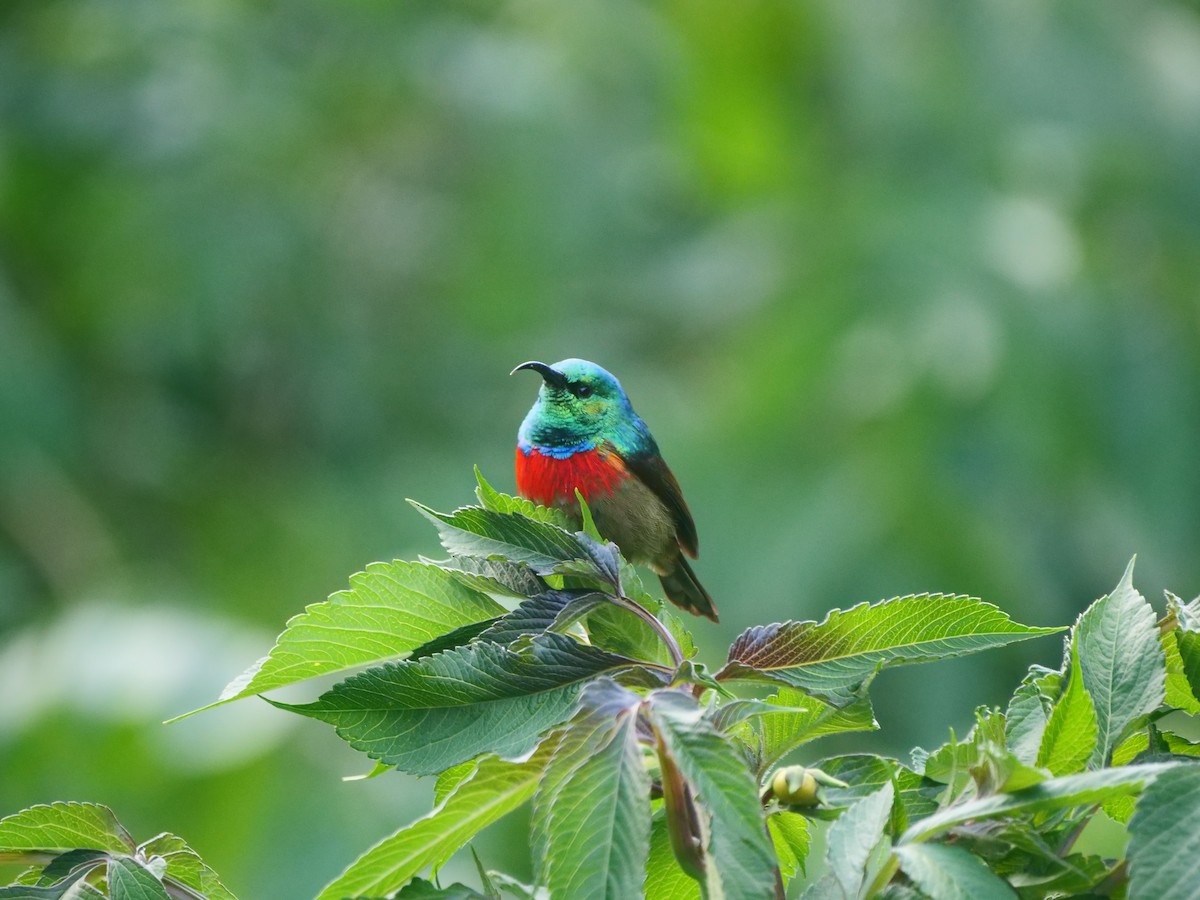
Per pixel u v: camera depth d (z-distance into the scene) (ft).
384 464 52.49
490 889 11.05
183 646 33.96
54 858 11.62
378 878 10.57
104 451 51.98
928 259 45.68
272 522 47.85
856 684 11.43
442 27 58.90
